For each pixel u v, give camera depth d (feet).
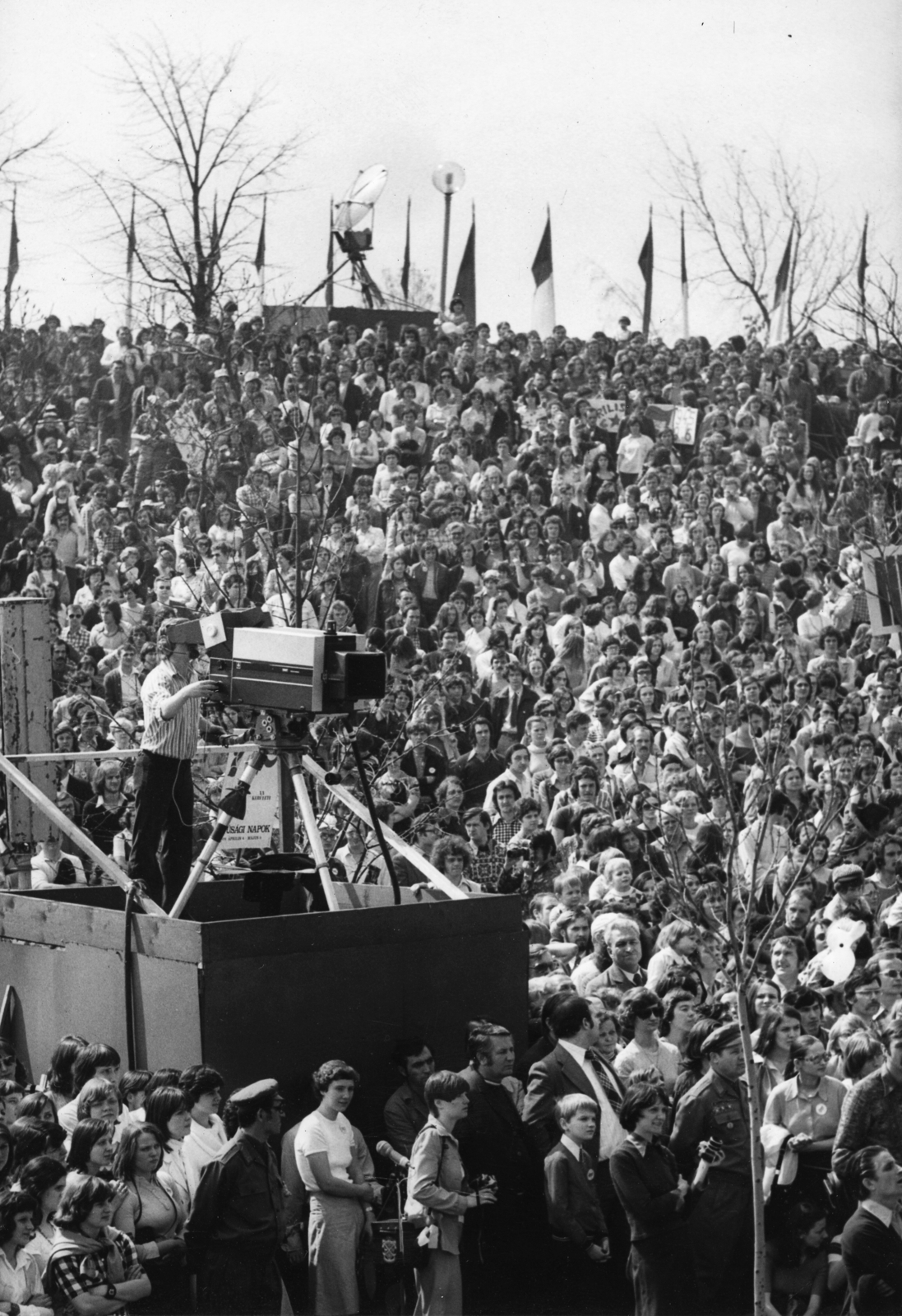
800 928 50.72
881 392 118.73
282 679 34.27
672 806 57.26
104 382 94.32
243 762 46.26
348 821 52.70
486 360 107.76
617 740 70.90
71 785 56.59
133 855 38.73
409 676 71.46
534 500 97.40
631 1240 31.53
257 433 85.46
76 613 77.25
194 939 31.04
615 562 94.94
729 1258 32.30
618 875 49.78
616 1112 33.71
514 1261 32.50
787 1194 33.71
